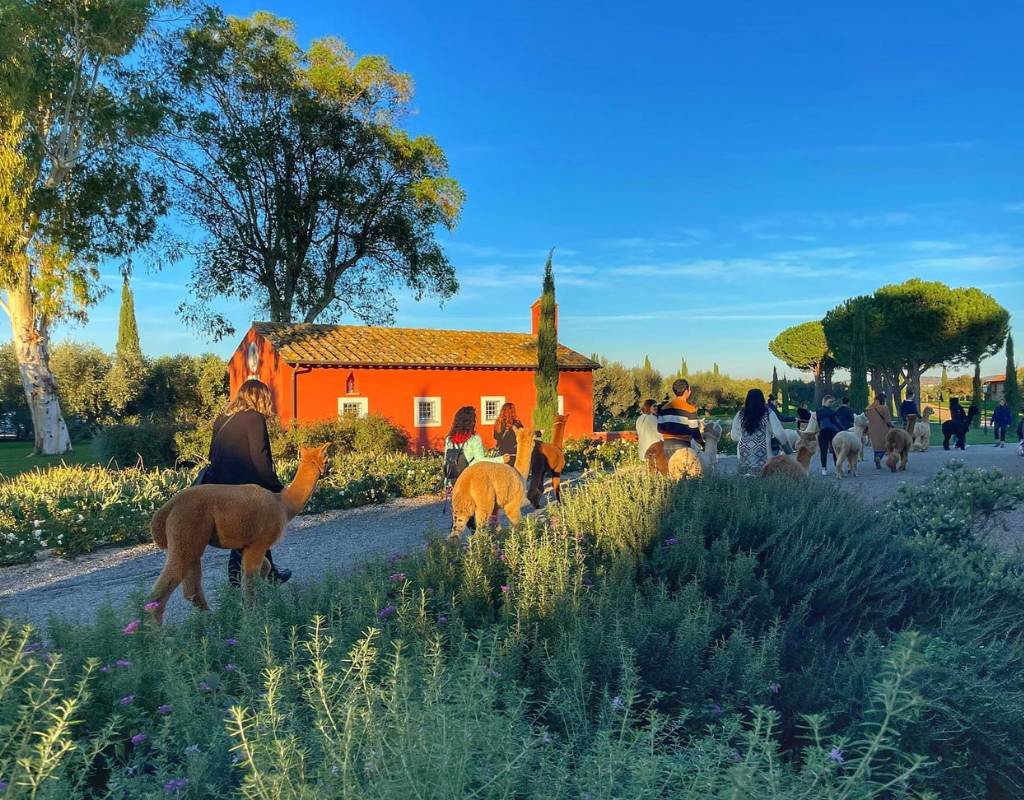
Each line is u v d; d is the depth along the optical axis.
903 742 2.90
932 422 55.72
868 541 5.21
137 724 2.76
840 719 3.27
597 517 5.43
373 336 28.48
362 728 2.28
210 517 5.27
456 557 4.94
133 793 2.22
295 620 4.04
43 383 29.06
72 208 25.92
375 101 34.31
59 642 3.46
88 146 26.84
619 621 3.51
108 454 21.92
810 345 73.25
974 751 3.15
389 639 3.53
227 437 5.96
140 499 10.98
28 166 23.33
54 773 2.12
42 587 8.02
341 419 22.86
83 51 25.16
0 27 21.72
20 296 28.06
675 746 2.73
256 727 2.26
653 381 58.66
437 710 2.22
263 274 34.66
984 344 53.16
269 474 6.03
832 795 2.00
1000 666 3.62
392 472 14.99
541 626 3.74
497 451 10.21
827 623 4.44
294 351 24.97
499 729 2.26
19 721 2.37
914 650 2.53
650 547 5.09
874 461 20.39
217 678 3.00
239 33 31.31
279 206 32.59
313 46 33.16
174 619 6.15
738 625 3.99
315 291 36.09
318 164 33.88
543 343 23.33
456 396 27.61
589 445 23.17
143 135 26.88
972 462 19.77
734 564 4.43
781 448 8.99
